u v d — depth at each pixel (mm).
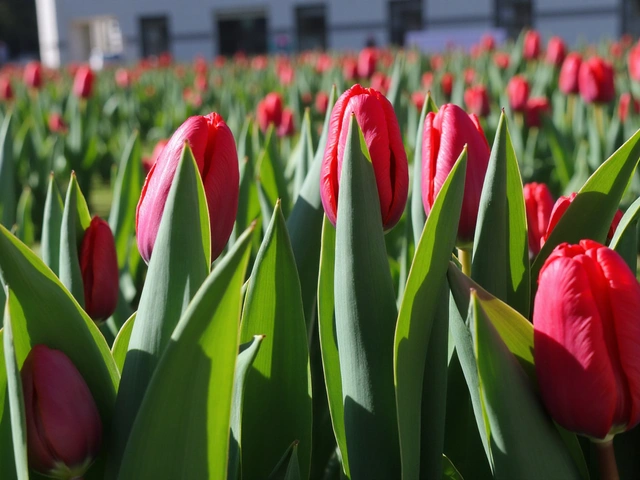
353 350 442
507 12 10820
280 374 468
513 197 472
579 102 1576
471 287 410
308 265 563
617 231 469
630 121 1399
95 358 418
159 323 408
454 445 507
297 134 1547
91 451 403
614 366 383
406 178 458
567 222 476
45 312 407
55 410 393
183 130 440
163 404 374
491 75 2518
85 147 1927
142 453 378
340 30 11547
